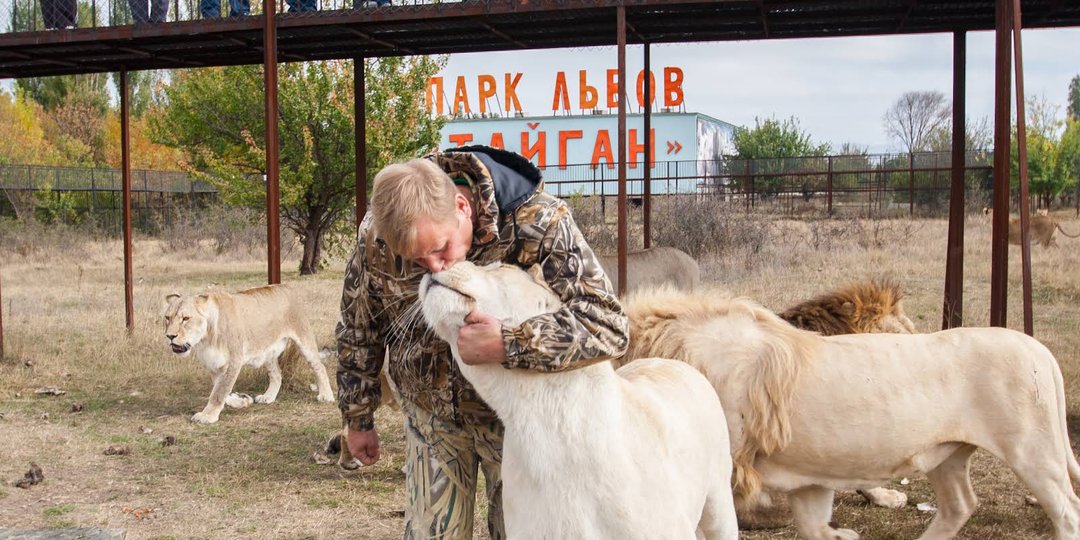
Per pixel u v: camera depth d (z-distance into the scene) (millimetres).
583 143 42469
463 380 2838
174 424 7195
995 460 5883
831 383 3980
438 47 9523
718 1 6996
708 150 45000
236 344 7398
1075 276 14062
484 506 5188
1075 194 35281
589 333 2402
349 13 7684
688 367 3262
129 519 5027
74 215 29453
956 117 9109
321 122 18219
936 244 18656
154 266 20172
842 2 7801
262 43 9156
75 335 10562
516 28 8664
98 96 49938
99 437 6773
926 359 4008
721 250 17500
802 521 4340
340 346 3164
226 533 4809
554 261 2557
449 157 2588
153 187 32094
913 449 3986
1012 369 3926
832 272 14812
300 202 18156
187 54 9781
